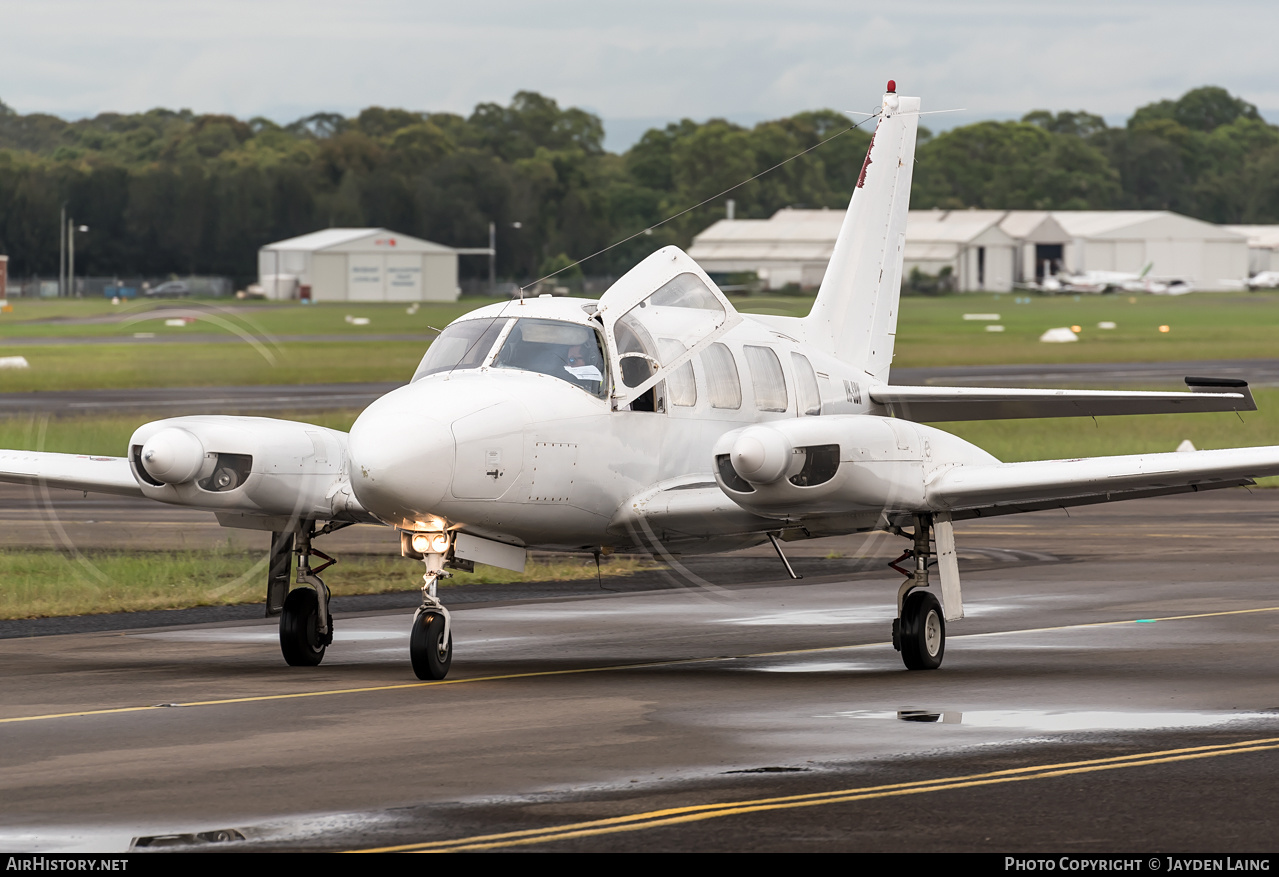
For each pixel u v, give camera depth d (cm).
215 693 4306
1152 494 4928
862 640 5366
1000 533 8900
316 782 3200
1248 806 2970
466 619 5878
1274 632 5391
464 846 2722
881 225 6444
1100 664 4766
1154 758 3381
